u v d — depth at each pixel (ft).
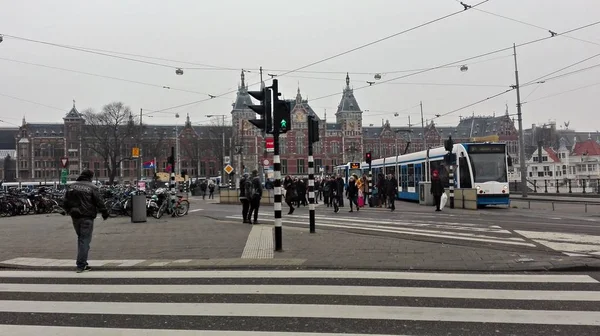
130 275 25.57
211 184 135.44
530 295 19.66
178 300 19.84
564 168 238.07
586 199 98.27
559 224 47.14
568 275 23.53
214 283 22.88
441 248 31.81
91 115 207.10
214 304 19.02
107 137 207.41
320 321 16.55
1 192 79.25
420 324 16.10
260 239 37.42
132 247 35.60
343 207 79.46
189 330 15.85
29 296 21.15
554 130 305.12
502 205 81.15
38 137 337.93
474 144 74.54
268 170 130.72
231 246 34.32
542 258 27.55
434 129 347.15
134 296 20.74
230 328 15.96
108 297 20.67
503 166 74.38
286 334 15.24
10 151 408.87
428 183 82.69
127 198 66.64
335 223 51.08
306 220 56.03
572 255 28.73
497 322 16.21
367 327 15.84
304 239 36.81
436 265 26.02
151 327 16.28
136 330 15.99
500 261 26.86
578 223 48.19
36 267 28.81
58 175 324.39
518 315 16.97
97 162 320.09
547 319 16.46
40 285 23.48
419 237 37.91
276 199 31.55
